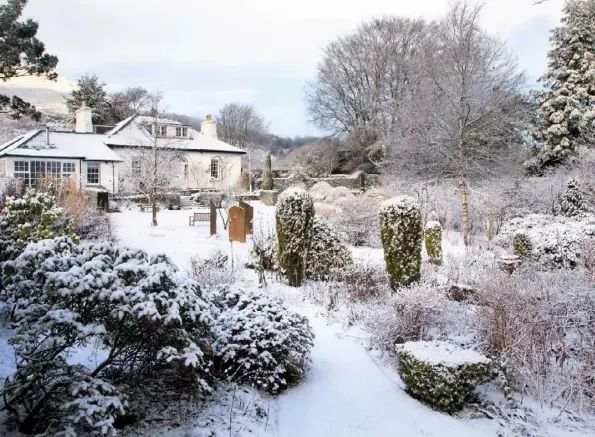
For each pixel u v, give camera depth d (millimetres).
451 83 18953
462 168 18594
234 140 72312
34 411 3469
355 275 9461
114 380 4133
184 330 3836
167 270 3852
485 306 6473
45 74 24828
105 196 22922
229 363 5234
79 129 36156
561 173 21719
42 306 3545
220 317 5395
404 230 8812
